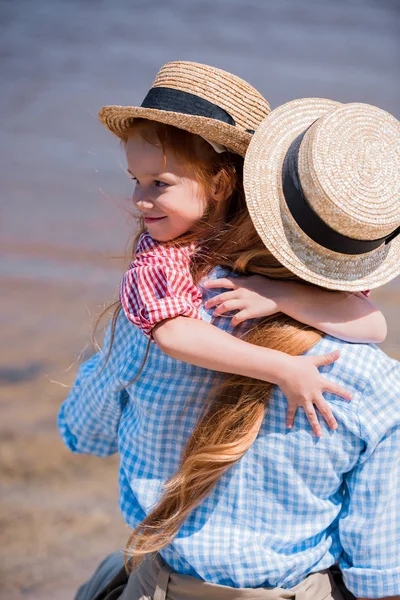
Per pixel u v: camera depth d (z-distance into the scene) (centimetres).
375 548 231
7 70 1897
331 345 232
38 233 1220
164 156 234
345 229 217
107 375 263
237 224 244
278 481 231
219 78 243
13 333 930
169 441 241
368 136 219
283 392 227
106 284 1080
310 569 235
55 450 704
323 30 2372
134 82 1903
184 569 239
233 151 240
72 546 583
